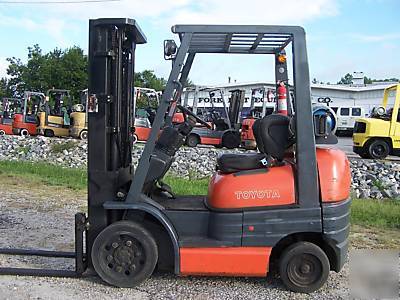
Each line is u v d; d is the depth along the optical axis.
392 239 7.04
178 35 4.74
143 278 4.84
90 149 4.96
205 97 23.55
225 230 4.73
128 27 5.00
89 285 4.91
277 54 5.41
